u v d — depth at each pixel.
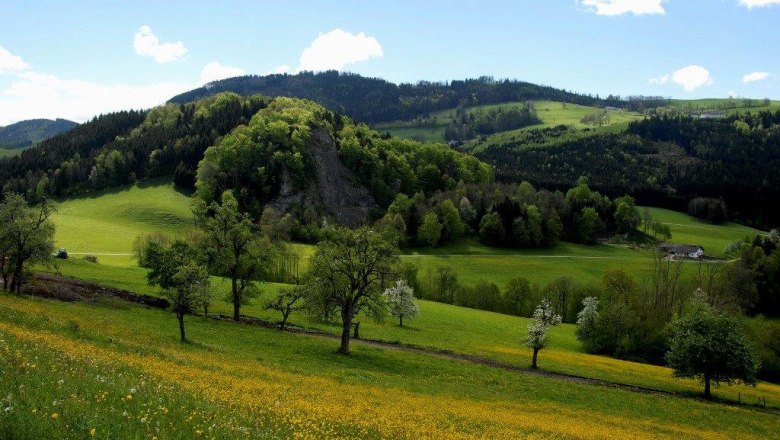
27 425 10.67
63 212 181.62
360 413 25.42
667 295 118.31
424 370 56.00
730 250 181.75
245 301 76.38
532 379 59.94
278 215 176.62
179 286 48.78
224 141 199.50
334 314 65.12
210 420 14.80
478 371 59.78
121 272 94.81
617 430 38.88
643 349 90.69
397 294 89.06
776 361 88.44
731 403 63.78
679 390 67.19
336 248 61.59
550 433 31.70
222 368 33.12
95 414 12.11
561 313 132.00
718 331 67.19
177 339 48.19
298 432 16.67
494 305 131.38
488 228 185.12
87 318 49.31
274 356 49.94
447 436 23.66
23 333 22.98
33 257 62.12
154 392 16.66
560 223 188.50
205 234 76.06
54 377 15.02
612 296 116.06
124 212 182.75
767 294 139.12
